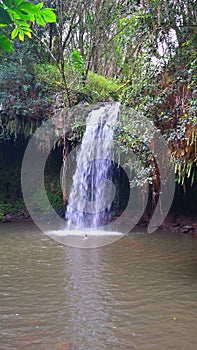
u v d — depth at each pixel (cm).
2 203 978
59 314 288
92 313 290
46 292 342
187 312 295
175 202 870
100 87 822
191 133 433
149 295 336
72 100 810
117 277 396
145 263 464
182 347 234
